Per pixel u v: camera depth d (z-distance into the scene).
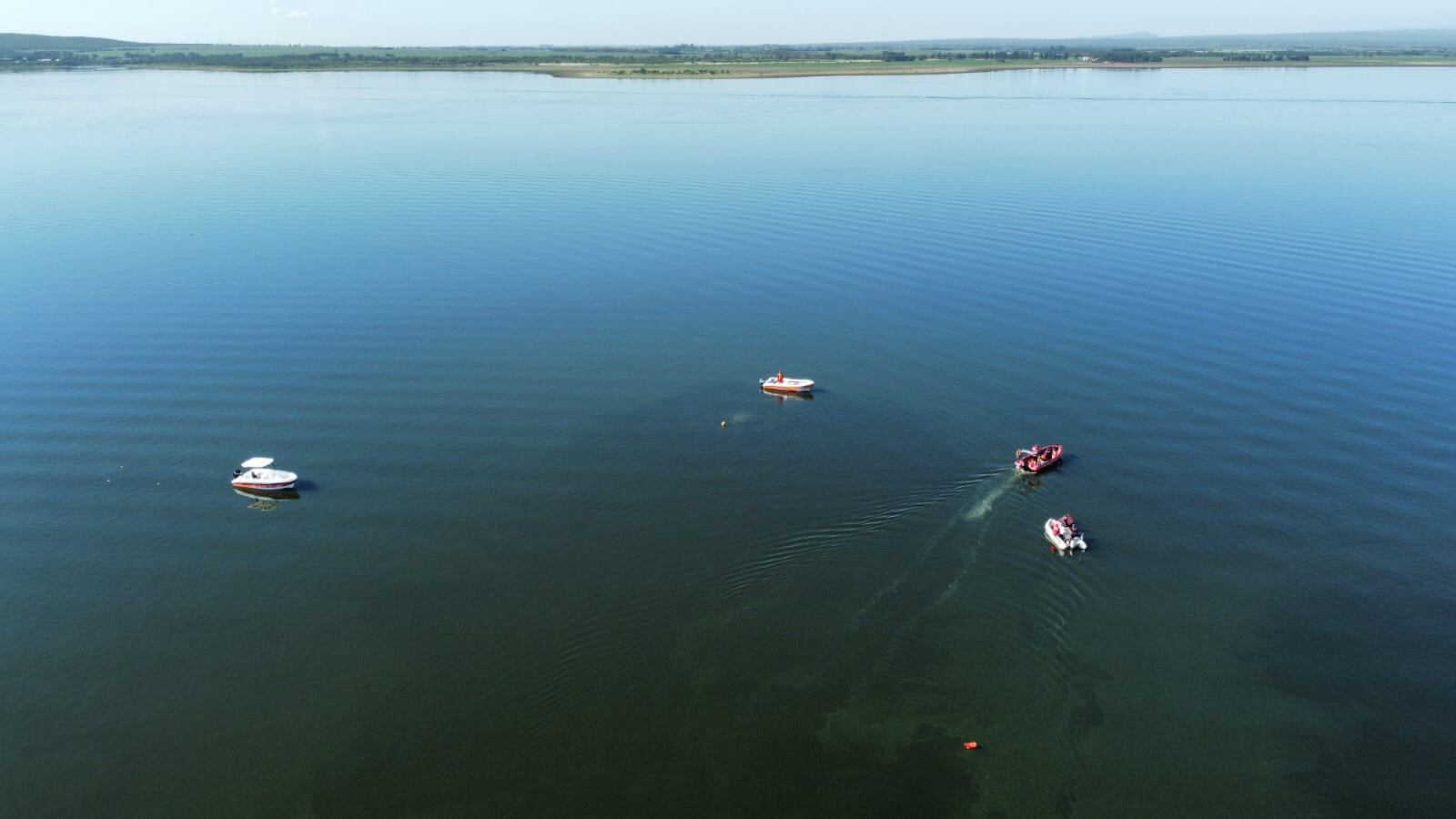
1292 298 105.19
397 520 66.88
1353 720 49.84
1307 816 44.53
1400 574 60.59
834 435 79.00
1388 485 69.62
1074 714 50.28
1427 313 99.50
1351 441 75.50
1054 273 116.56
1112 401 83.62
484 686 51.88
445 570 61.62
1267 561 62.25
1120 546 63.94
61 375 87.50
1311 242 124.69
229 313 103.50
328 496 69.69
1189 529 65.62
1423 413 79.25
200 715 50.06
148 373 88.31
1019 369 90.69
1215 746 48.34
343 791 45.69
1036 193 155.88
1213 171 172.00
